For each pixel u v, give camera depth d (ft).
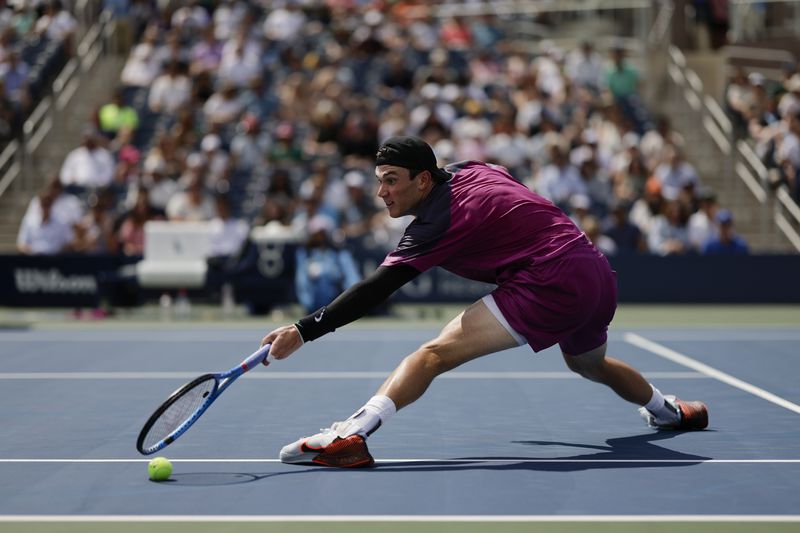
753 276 180.34
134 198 185.16
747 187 212.23
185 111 204.44
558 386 87.40
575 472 54.34
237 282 158.92
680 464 56.34
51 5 237.86
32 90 217.97
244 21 239.71
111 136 212.02
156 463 52.60
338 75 225.76
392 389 56.59
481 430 67.46
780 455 58.75
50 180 200.13
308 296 151.43
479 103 214.48
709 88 237.86
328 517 45.27
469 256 57.93
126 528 43.57
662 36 250.57
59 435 66.13
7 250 199.41
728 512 46.03
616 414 73.36
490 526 43.78
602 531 43.06
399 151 56.13
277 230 159.33
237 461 57.67
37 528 43.60
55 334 136.36
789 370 98.63
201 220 176.04
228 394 83.25
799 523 44.19
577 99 226.79
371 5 271.49
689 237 182.91
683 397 81.82
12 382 91.30
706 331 139.85
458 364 57.52
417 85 227.20
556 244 57.36
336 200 184.14
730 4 266.98
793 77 232.12
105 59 243.40
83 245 177.58
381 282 56.13
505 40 270.87
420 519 44.88
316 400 80.28
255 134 198.39
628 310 174.81
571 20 275.39
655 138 205.67
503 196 57.31
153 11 259.80
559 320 57.21
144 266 159.53
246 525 43.98
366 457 55.77
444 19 274.16
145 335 135.13
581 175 190.29
